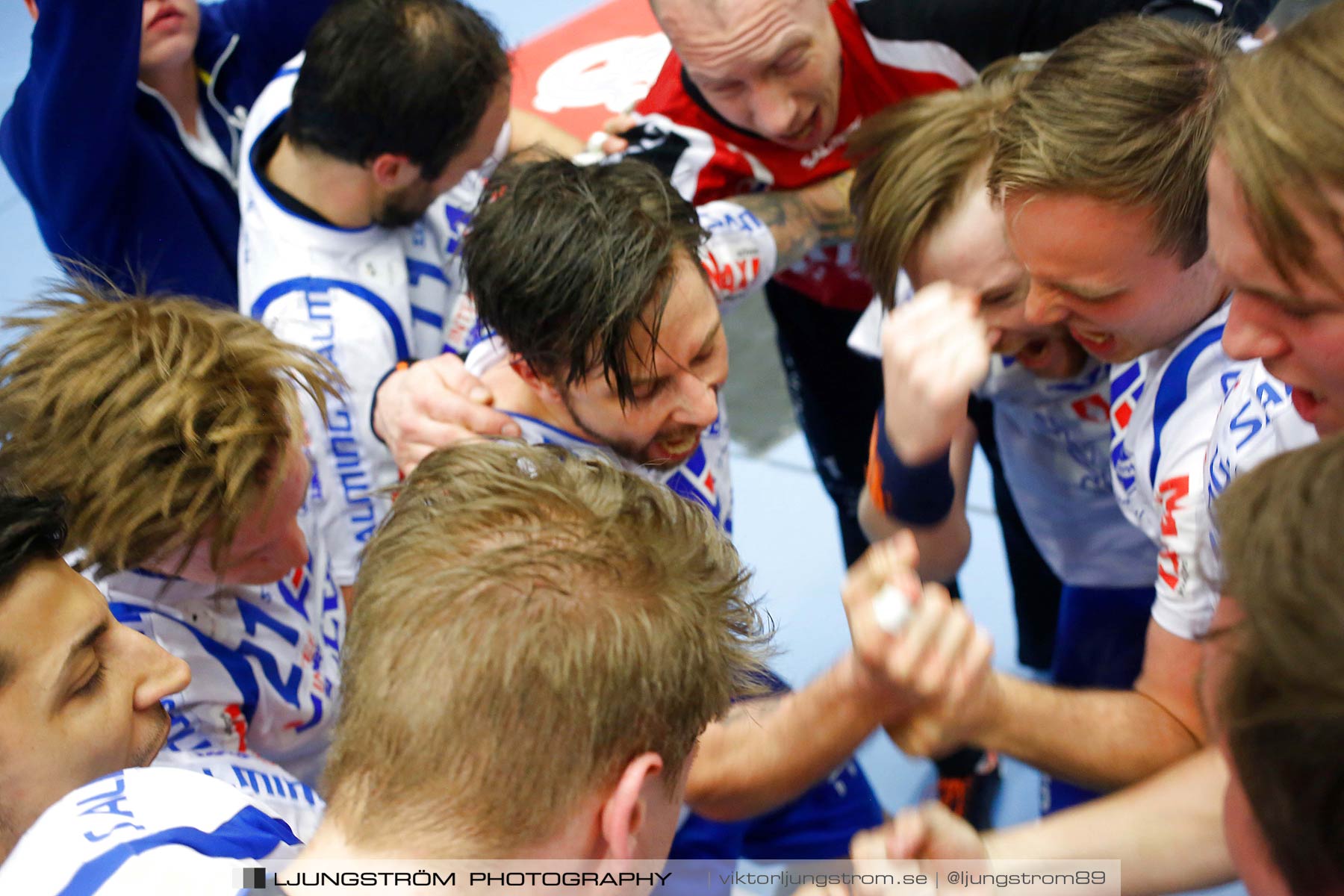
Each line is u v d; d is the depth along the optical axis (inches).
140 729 35.0
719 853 52.4
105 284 71.2
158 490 37.3
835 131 71.2
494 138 62.7
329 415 57.6
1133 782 42.3
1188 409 41.2
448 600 26.2
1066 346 51.9
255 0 79.2
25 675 31.5
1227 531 22.5
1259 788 20.5
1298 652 19.2
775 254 66.1
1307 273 28.1
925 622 36.4
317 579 53.5
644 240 41.6
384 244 62.6
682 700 27.2
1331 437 21.9
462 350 66.6
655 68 113.1
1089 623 64.4
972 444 58.7
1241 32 50.3
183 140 74.0
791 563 101.0
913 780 81.7
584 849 26.1
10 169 71.6
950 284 50.6
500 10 165.9
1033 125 39.4
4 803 31.8
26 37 157.9
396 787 25.5
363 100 56.0
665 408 46.0
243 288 63.9
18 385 39.4
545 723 25.1
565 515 28.9
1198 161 37.3
